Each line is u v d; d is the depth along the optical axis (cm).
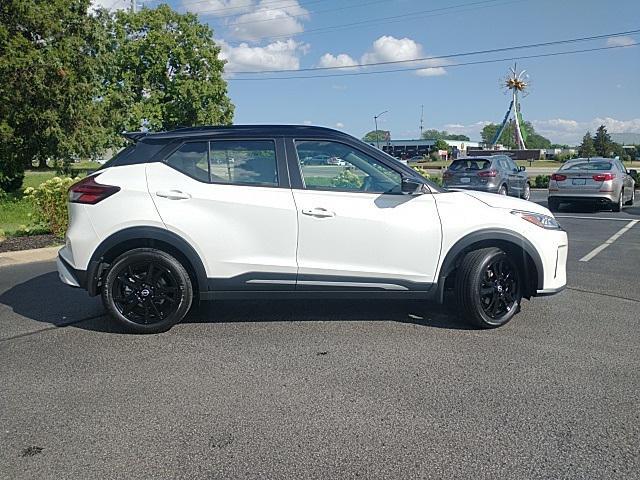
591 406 370
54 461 308
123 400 381
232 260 499
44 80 1866
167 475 295
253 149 509
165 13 4422
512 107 8125
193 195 496
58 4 1927
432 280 513
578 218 1421
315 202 498
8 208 1596
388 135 4816
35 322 549
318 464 304
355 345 484
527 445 322
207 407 371
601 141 7231
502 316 530
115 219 493
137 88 4412
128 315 511
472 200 527
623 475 293
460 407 369
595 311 586
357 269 505
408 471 297
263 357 457
